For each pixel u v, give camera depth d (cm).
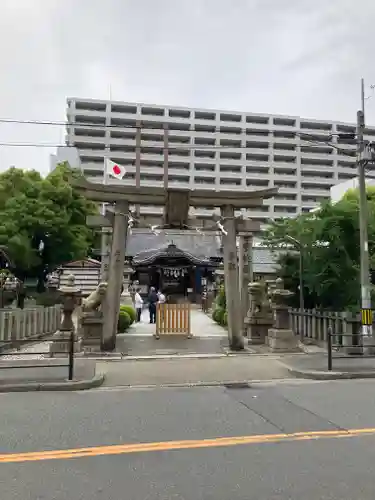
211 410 720
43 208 2919
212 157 8875
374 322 1366
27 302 2562
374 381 980
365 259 1348
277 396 826
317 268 1568
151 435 583
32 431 603
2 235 2777
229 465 476
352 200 1767
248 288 1656
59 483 430
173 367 1109
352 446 539
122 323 1783
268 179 9075
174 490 413
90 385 906
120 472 457
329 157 9356
